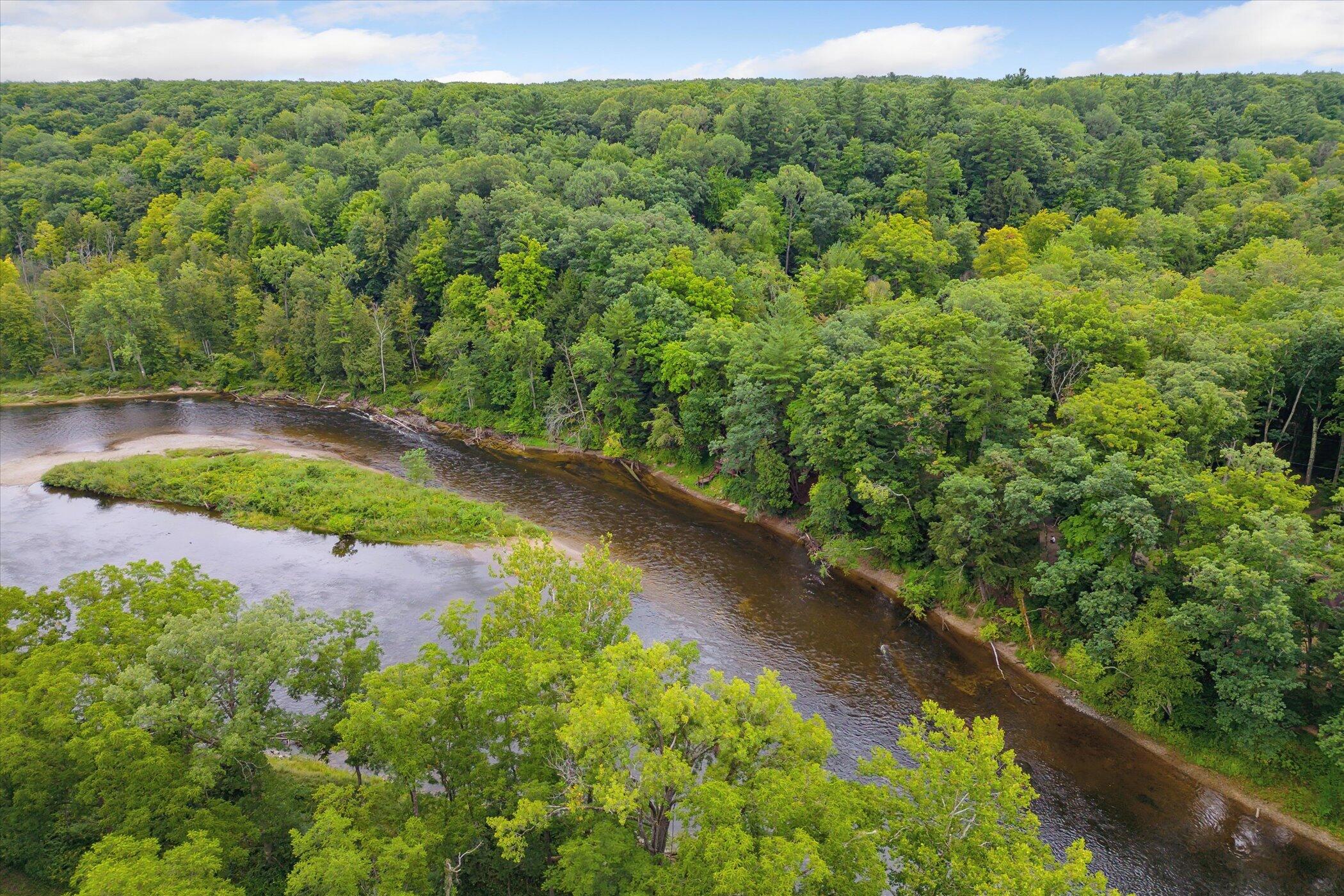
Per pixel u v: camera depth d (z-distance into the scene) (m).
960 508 53.84
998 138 122.25
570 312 96.50
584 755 28.58
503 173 121.31
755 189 118.25
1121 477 45.22
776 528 73.00
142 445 94.88
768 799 25.88
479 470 88.81
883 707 47.97
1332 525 40.84
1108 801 40.81
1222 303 68.25
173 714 30.19
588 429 93.12
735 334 81.00
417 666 32.41
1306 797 39.56
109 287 118.50
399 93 190.12
